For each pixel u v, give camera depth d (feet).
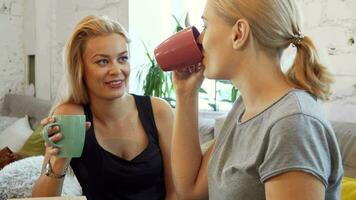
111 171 4.00
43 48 11.27
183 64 2.93
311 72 2.34
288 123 2.04
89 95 4.21
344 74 5.65
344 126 4.83
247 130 2.38
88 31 4.00
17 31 11.93
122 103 4.22
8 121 10.43
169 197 4.27
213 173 2.60
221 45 2.39
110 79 3.99
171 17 9.61
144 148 4.26
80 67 4.06
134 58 9.67
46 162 3.41
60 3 10.80
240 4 2.27
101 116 4.21
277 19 2.26
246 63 2.35
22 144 9.65
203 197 3.13
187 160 3.15
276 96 2.29
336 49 5.72
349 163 4.38
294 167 1.95
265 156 2.13
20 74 12.11
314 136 2.04
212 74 2.50
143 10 9.69
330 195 2.24
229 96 8.20
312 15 5.96
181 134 3.18
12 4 11.73
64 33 10.82
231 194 2.35
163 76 7.96
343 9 5.59
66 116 3.05
